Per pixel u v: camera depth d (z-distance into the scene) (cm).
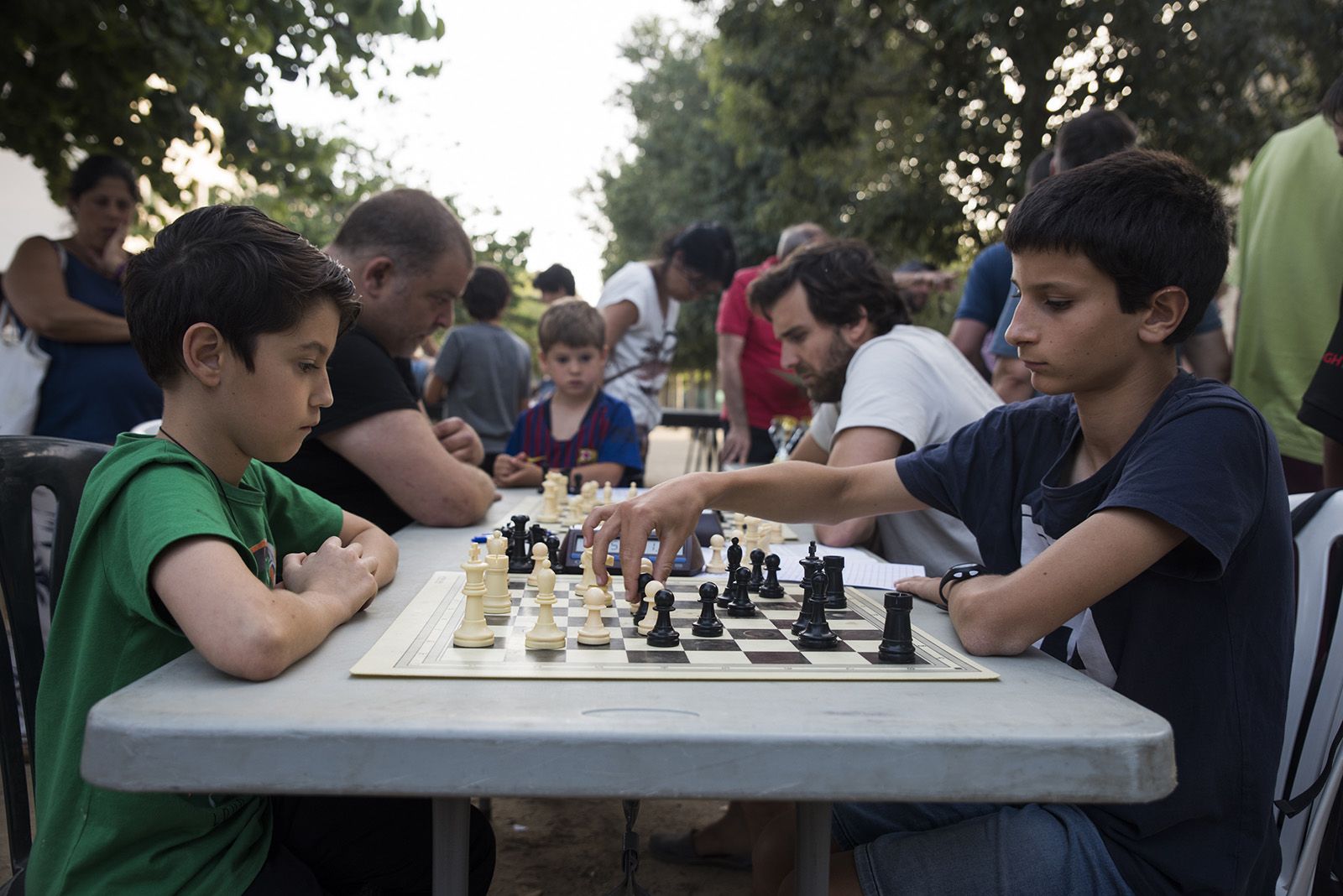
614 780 97
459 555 204
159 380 144
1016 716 106
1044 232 144
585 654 127
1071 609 132
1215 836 141
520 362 567
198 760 95
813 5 1074
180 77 405
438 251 254
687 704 107
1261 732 143
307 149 513
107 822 123
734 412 534
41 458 169
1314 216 324
